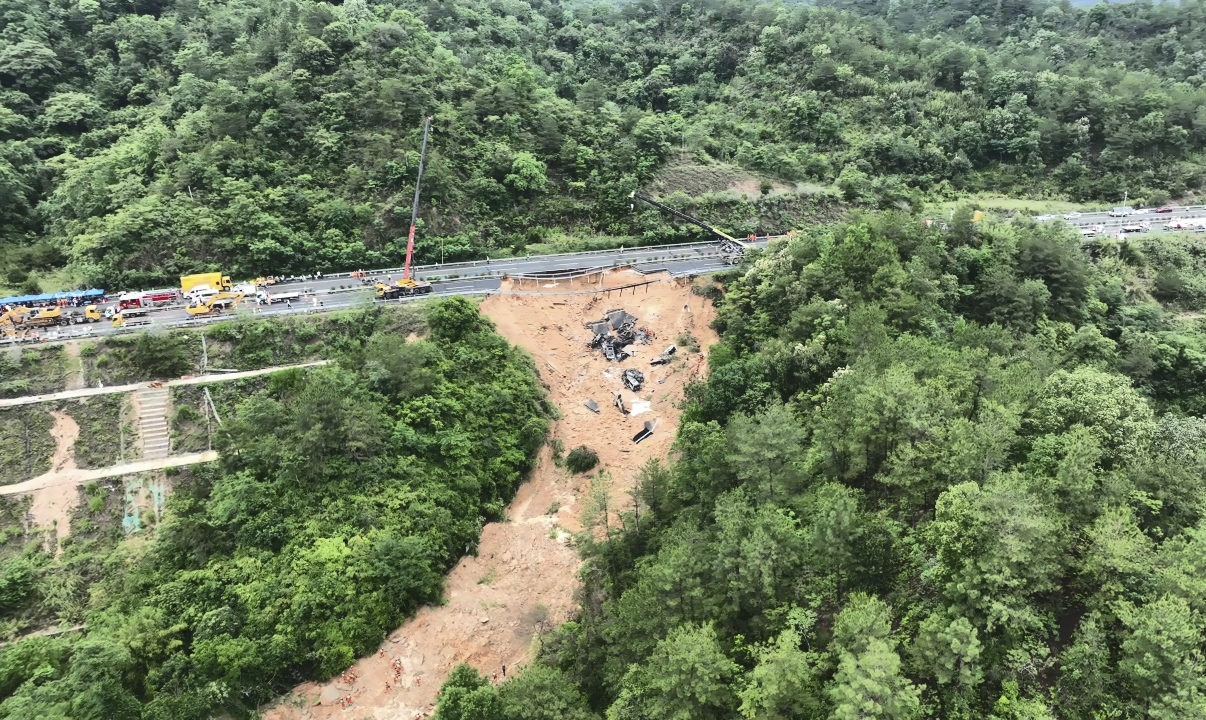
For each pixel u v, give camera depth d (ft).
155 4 540.93
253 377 306.14
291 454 271.49
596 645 221.46
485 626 253.24
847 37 622.54
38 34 474.90
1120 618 152.46
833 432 223.30
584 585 258.37
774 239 433.89
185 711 202.28
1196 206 491.72
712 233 453.58
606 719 187.42
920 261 333.21
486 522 293.43
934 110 574.15
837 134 552.82
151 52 494.59
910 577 183.01
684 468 265.95
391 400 301.02
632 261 414.41
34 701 190.49
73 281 351.87
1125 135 527.40
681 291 388.16
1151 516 181.27
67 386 291.58
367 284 369.71
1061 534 168.45
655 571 196.85
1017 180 543.39
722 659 168.45
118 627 222.28
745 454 222.28
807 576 188.14
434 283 376.27
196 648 219.20
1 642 229.66
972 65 601.62
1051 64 629.10
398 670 236.84
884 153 540.93
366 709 226.58
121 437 281.33
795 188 491.72
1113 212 479.41
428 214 413.59
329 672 230.48
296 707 223.92
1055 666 159.94
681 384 347.56
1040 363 266.77
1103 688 149.79
